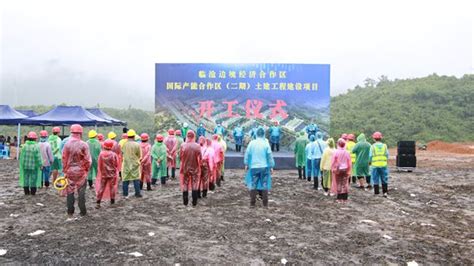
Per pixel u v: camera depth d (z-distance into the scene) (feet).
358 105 249.34
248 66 87.66
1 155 108.27
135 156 44.19
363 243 28.27
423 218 37.27
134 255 24.71
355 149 52.65
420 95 246.47
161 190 50.19
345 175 43.32
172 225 32.22
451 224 35.24
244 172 75.97
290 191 50.98
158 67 87.97
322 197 46.50
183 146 39.60
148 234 29.40
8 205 39.55
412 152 80.28
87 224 31.96
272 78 87.51
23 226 31.30
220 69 87.71
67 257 24.32
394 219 36.24
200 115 87.71
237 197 45.93
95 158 49.65
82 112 100.22
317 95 87.25
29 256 24.47
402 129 203.10
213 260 24.29
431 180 66.64
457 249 27.53
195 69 87.86
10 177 64.18
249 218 34.99
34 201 41.65
